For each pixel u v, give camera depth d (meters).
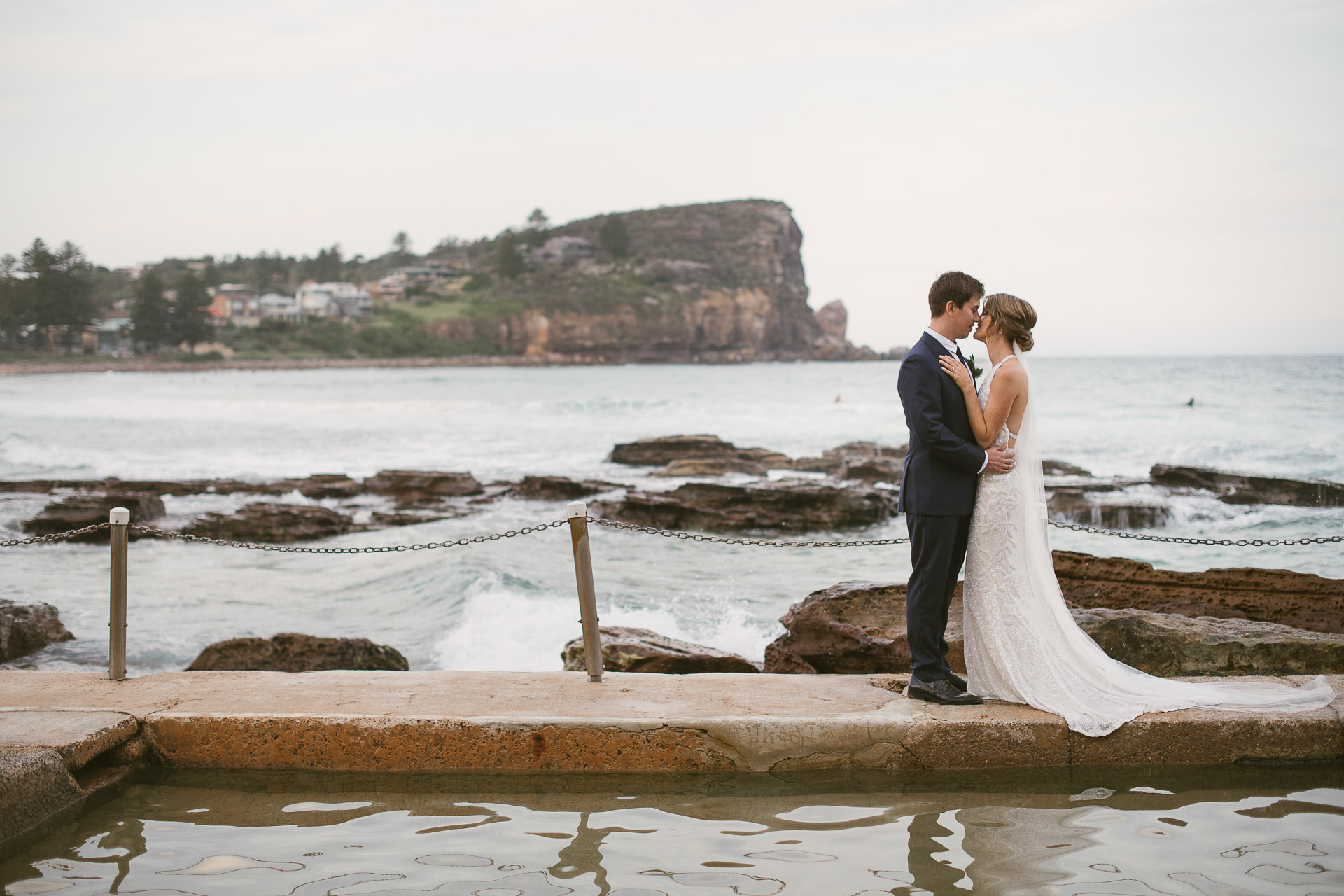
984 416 4.75
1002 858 3.71
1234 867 3.60
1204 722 4.55
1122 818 4.07
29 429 36.91
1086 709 4.63
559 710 4.75
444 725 4.60
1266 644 5.57
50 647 9.12
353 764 4.63
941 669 4.93
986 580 4.86
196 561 13.97
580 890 3.48
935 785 4.45
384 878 3.59
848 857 3.74
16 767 4.01
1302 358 181.12
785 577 12.67
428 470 25.92
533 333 187.38
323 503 20.31
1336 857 3.67
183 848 3.87
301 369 158.12
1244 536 15.40
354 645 8.02
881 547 14.89
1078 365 118.06
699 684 5.25
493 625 9.94
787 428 37.16
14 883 3.56
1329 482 17.59
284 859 3.76
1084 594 7.18
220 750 4.66
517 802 4.31
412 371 144.50
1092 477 21.97
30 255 161.62
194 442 32.53
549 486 20.34
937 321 4.80
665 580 12.41
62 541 15.77
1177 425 33.34
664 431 36.06
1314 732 4.56
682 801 4.31
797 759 4.59
